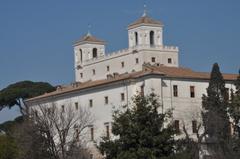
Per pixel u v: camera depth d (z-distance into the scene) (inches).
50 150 5423.2
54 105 6717.5
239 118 5861.2
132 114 3690.9
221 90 6673.2
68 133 6604.3
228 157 4904.0
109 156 3718.0
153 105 3732.8
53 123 6250.0
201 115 6535.4
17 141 5841.5
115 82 7111.2
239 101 5797.2
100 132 7219.5
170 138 3703.3
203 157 5684.1
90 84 7647.6
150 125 3666.3
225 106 6437.0
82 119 7071.9
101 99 7293.3
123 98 7032.5
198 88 7106.3
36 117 5802.2
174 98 6948.8
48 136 5482.3
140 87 6929.1
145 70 7160.4
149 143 3649.1
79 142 6565.0
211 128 5984.3
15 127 6407.5
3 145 6053.2
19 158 5644.7
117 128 3700.8
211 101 6638.8
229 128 6023.6
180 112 6948.8
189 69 7500.0
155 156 3622.0
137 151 3604.8
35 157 5428.2
